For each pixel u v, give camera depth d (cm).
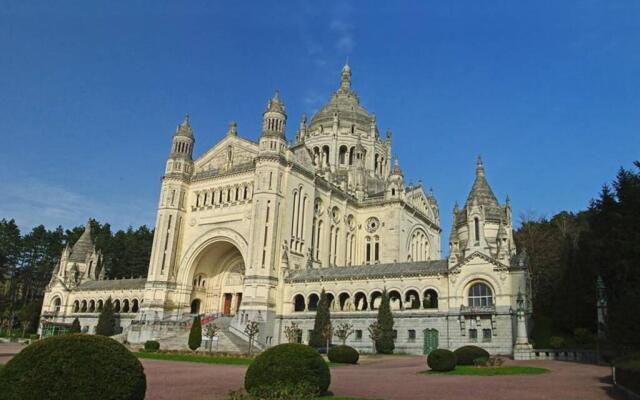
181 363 4678
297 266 7644
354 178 9900
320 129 10681
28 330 10919
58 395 1506
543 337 5616
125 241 13862
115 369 1612
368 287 6656
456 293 5944
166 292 7975
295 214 7806
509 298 5616
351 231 9288
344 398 2302
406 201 9544
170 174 8538
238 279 8581
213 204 8319
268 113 7869
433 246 10744
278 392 2048
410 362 4841
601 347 4591
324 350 6259
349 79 11775
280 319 7144
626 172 5447
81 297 9619
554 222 9831
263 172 7538
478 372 3603
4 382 1522
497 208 7094
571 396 2380
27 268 13350
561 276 6384
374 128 10956
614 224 5228
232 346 6288
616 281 5097
